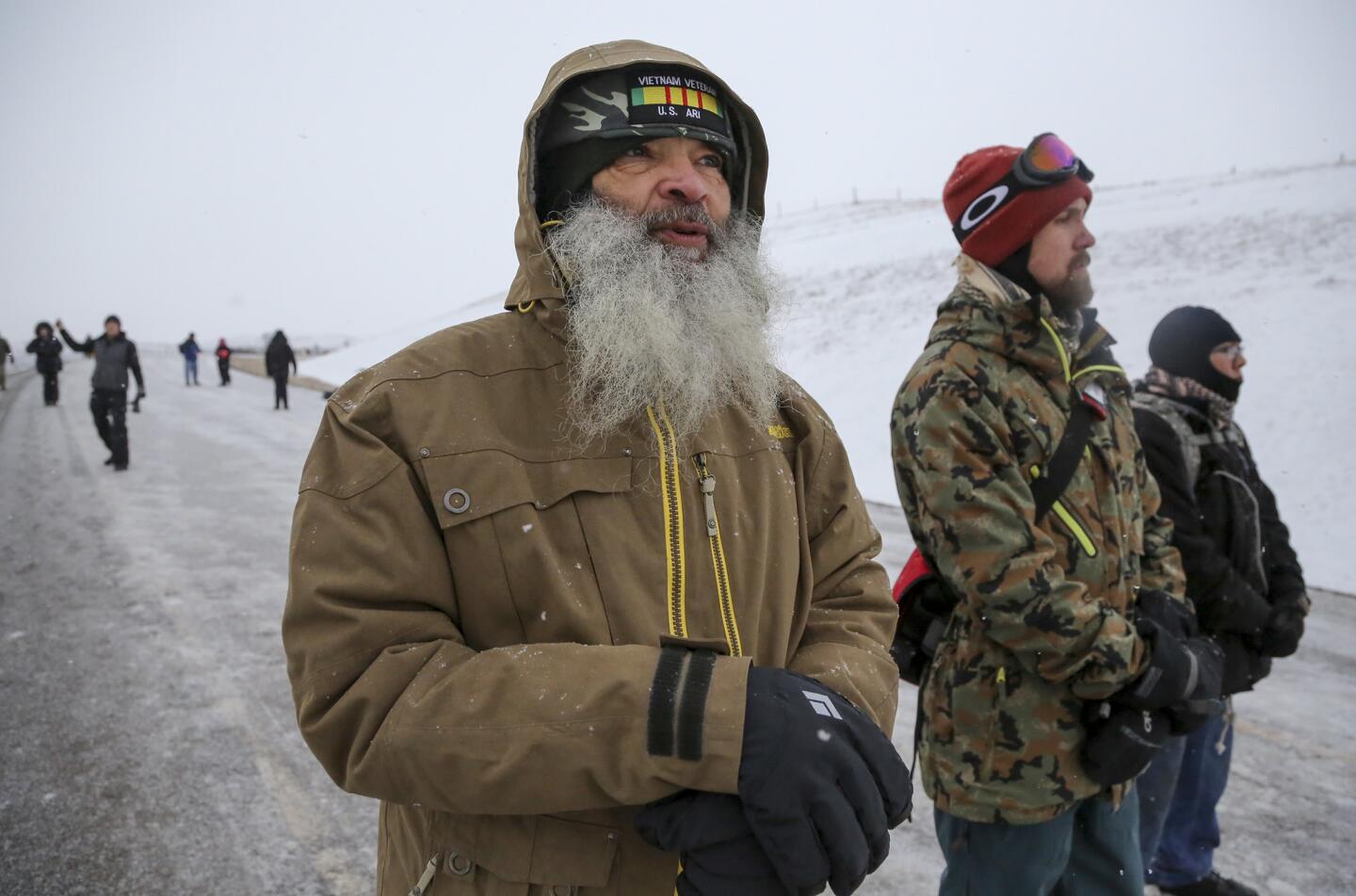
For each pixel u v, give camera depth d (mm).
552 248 1255
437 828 1125
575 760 945
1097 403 1859
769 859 947
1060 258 1928
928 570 1991
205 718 3662
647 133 1235
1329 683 4215
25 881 2578
